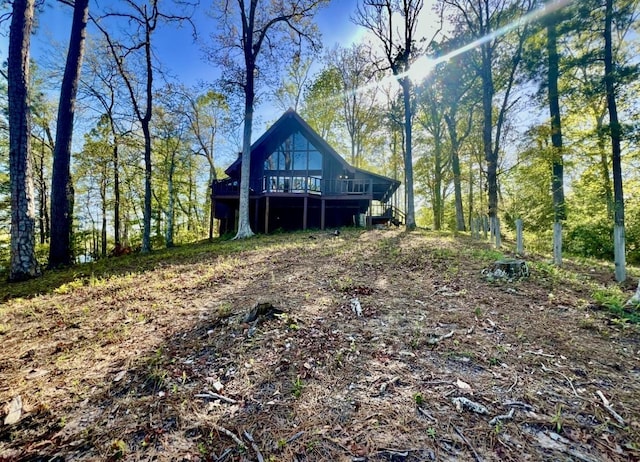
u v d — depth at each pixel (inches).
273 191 643.5
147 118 509.4
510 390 80.9
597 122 474.3
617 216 365.7
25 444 67.7
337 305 146.9
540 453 61.0
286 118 632.4
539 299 152.6
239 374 91.7
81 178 632.4
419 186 1043.3
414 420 70.3
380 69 621.3
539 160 458.6
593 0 385.1
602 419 69.9
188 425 71.4
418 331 117.6
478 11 497.0
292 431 68.4
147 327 130.3
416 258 248.4
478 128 715.4
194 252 357.1
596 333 115.3
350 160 1074.1
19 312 159.6
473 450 61.7
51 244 327.9
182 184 898.1
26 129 266.5
